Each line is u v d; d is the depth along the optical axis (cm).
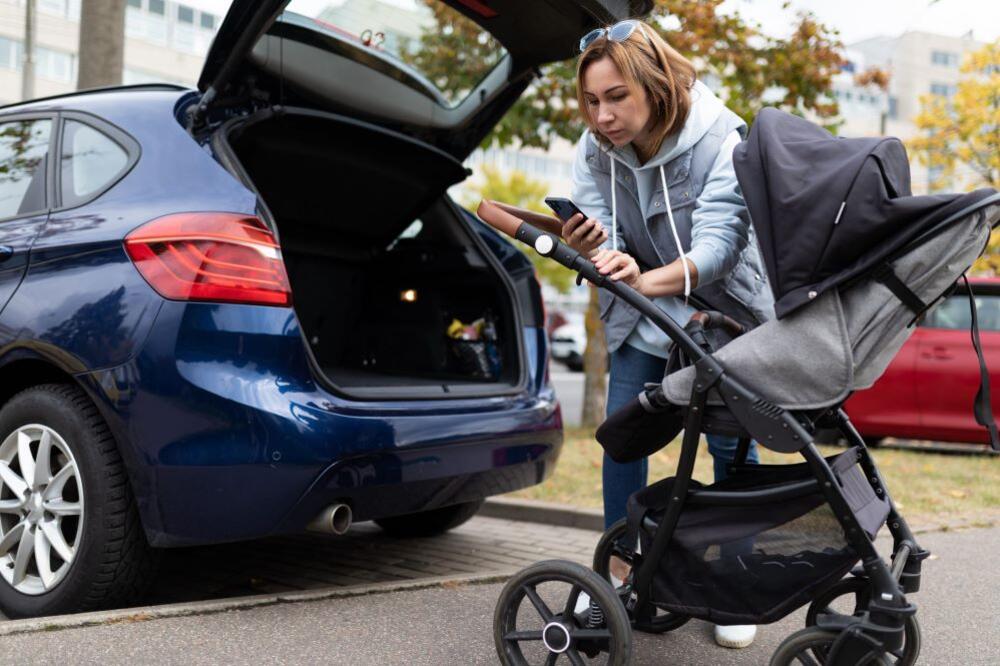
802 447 188
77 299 259
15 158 313
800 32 632
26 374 286
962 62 1263
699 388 199
